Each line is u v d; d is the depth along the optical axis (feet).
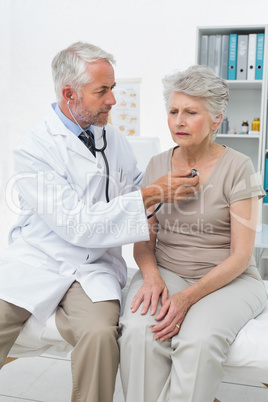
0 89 12.50
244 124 10.66
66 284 4.71
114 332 4.14
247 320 4.33
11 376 6.31
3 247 12.24
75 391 4.10
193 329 3.98
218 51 10.44
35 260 4.95
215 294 4.37
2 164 12.54
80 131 5.08
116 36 11.87
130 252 9.21
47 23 12.22
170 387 4.00
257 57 10.18
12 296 4.49
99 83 4.76
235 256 4.47
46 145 4.91
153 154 6.73
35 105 12.50
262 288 4.77
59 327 4.47
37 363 6.71
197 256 4.74
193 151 4.74
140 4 11.67
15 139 12.60
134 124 11.75
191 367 3.86
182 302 4.18
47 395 5.83
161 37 11.64
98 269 4.89
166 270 4.89
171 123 4.61
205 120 4.49
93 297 4.48
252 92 10.99
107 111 4.98
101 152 5.12
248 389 5.95
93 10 11.95
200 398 3.83
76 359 4.10
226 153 4.69
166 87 4.57
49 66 12.34
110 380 4.06
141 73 11.80
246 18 11.18
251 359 4.06
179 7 11.47
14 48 12.42
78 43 4.96
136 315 4.18
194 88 4.34
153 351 4.01
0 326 4.42
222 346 3.95
